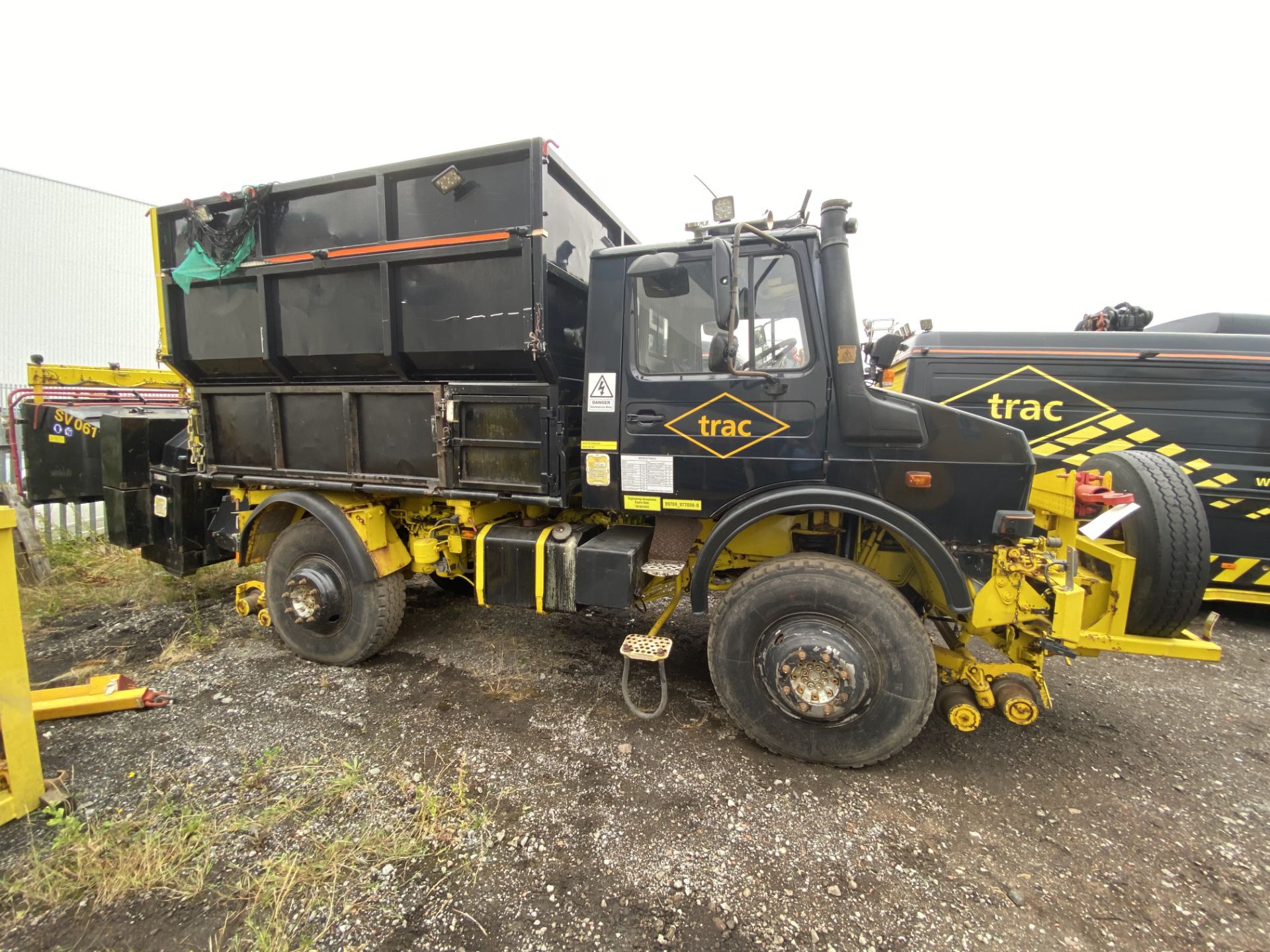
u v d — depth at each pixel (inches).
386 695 128.1
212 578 209.5
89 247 767.1
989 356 198.2
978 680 107.1
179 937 68.9
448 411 126.3
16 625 87.3
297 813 90.1
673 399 115.4
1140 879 80.4
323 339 134.4
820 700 99.5
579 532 130.6
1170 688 140.6
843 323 104.7
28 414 208.8
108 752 105.4
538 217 113.3
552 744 110.1
